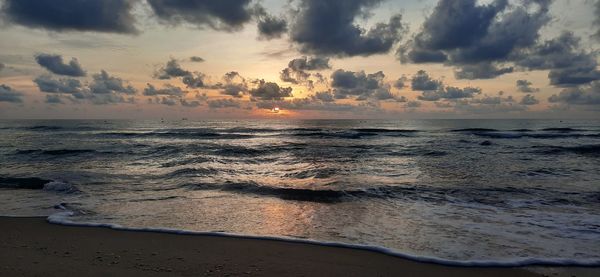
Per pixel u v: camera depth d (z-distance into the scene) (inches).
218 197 388.2
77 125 3024.1
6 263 195.2
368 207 343.9
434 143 1141.1
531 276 187.9
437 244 236.1
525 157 766.5
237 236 251.9
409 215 313.1
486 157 767.7
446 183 461.4
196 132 1801.2
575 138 1359.5
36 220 295.3
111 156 793.6
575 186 440.5
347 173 557.6
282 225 283.3
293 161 717.3
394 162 692.7
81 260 201.6
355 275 186.2
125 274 180.9
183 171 564.7
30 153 837.2
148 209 334.0
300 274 186.1
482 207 341.4
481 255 215.8
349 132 1766.7
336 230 269.4
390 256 214.7
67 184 441.7
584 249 225.9
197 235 254.4
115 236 251.0
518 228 271.9
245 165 653.9
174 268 191.2
